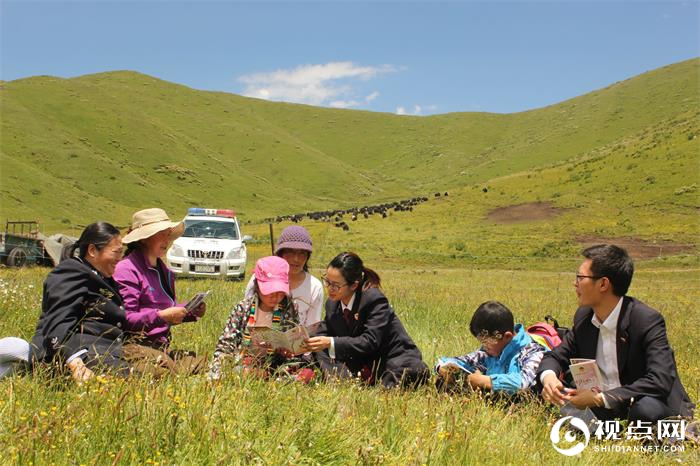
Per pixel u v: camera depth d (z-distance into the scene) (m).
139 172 99.75
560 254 41.09
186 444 3.19
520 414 4.65
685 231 45.03
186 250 17.14
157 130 118.19
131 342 4.84
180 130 138.75
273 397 3.86
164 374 4.05
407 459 3.30
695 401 5.50
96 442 3.11
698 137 65.56
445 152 157.38
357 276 5.65
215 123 147.50
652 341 4.66
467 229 51.72
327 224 57.16
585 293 4.80
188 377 4.15
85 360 4.58
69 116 107.38
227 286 12.55
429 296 14.93
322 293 6.03
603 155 71.38
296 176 129.62
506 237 47.00
